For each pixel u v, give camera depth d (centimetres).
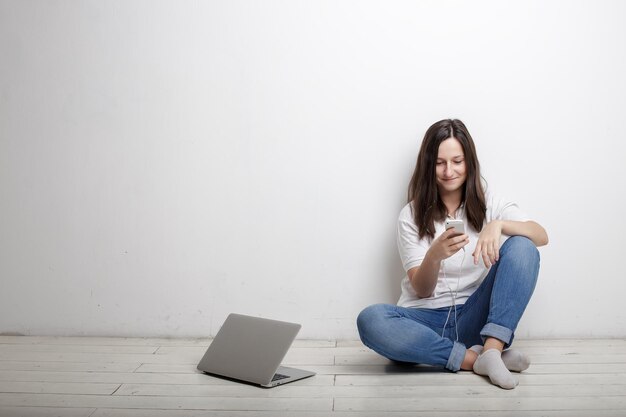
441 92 253
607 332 256
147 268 263
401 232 238
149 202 262
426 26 253
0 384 200
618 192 254
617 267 255
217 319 262
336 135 256
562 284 256
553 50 251
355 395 189
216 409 177
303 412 174
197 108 259
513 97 253
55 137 263
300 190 258
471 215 234
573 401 182
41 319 266
